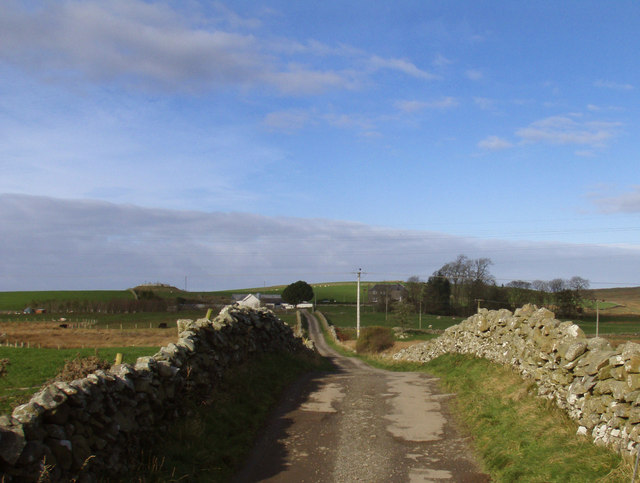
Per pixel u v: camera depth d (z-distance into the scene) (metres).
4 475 4.64
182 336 10.42
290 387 14.11
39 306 81.88
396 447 8.84
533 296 66.62
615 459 6.22
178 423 8.41
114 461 6.36
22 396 12.66
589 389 7.55
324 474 7.63
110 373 7.14
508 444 8.07
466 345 17.80
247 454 8.47
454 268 81.62
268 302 112.38
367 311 95.06
